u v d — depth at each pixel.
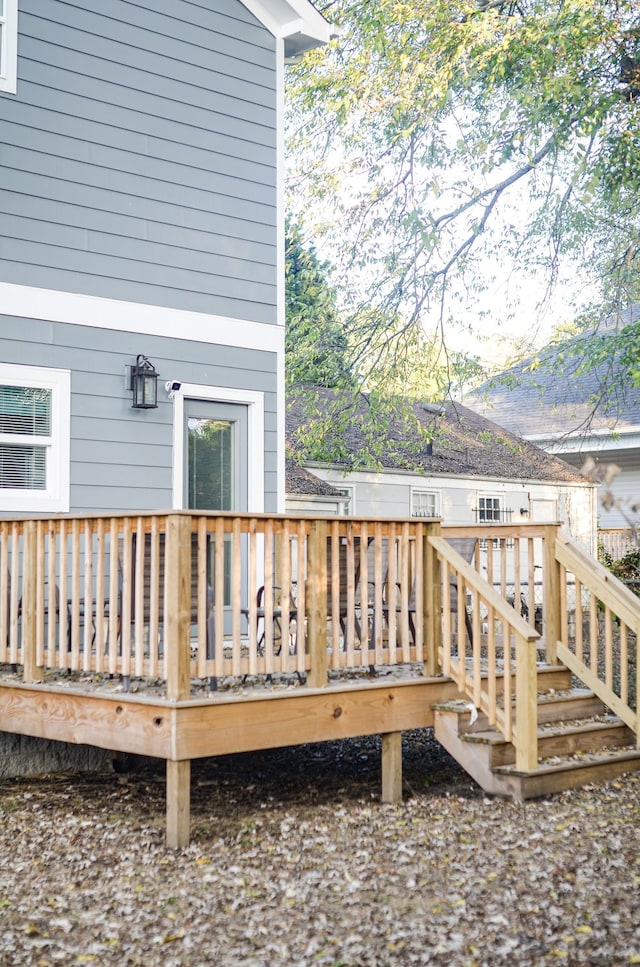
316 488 17.45
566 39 13.81
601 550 22.81
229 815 6.86
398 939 4.64
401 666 8.30
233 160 10.07
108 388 9.04
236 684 7.11
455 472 20.75
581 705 7.93
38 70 8.75
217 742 6.17
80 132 8.98
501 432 24.78
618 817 6.39
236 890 5.34
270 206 10.34
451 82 16.16
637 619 7.63
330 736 6.73
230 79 10.09
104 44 9.18
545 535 8.35
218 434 9.92
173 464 9.41
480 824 6.36
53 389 8.70
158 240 9.45
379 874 5.52
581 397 24.16
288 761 8.87
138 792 7.59
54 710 6.92
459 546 8.59
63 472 8.70
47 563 8.59
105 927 4.88
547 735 7.20
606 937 4.59
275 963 4.44
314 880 5.46
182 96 9.71
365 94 17.42
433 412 24.19
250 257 10.14
